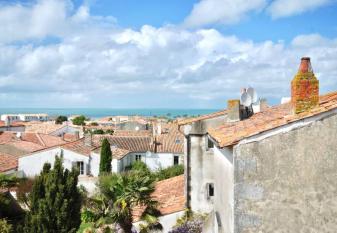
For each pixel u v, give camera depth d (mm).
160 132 71062
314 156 11750
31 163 46688
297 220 11828
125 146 60344
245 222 11977
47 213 20250
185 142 26312
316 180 11750
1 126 87500
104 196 25188
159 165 60031
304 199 11805
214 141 14219
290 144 11812
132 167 54906
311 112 11719
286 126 11805
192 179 25984
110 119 169375
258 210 11938
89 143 53969
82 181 41844
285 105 19359
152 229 25359
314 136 11734
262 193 11922
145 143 62312
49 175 20906
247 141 11953
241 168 11969
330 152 11703
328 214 11742
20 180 37469
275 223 11891
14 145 54688
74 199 21062
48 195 20406
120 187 24891
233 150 12031
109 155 48062
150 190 25234
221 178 15672
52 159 47344
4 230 25109
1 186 35188
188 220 24250
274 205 11883
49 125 94062
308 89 12289
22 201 33750
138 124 100938
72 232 20328
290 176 11828
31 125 96312
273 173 11875
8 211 31141
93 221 24781
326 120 11688
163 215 25734
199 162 25906
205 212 25609
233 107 19219
